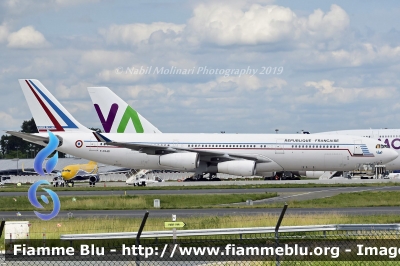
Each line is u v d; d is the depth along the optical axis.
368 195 156.38
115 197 159.75
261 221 102.88
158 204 141.88
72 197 162.00
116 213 130.62
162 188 194.75
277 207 137.25
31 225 103.38
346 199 150.38
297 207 137.75
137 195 165.62
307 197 158.88
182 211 132.75
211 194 165.88
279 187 191.88
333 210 130.38
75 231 96.38
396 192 161.50
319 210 130.38
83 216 124.06
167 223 86.69
